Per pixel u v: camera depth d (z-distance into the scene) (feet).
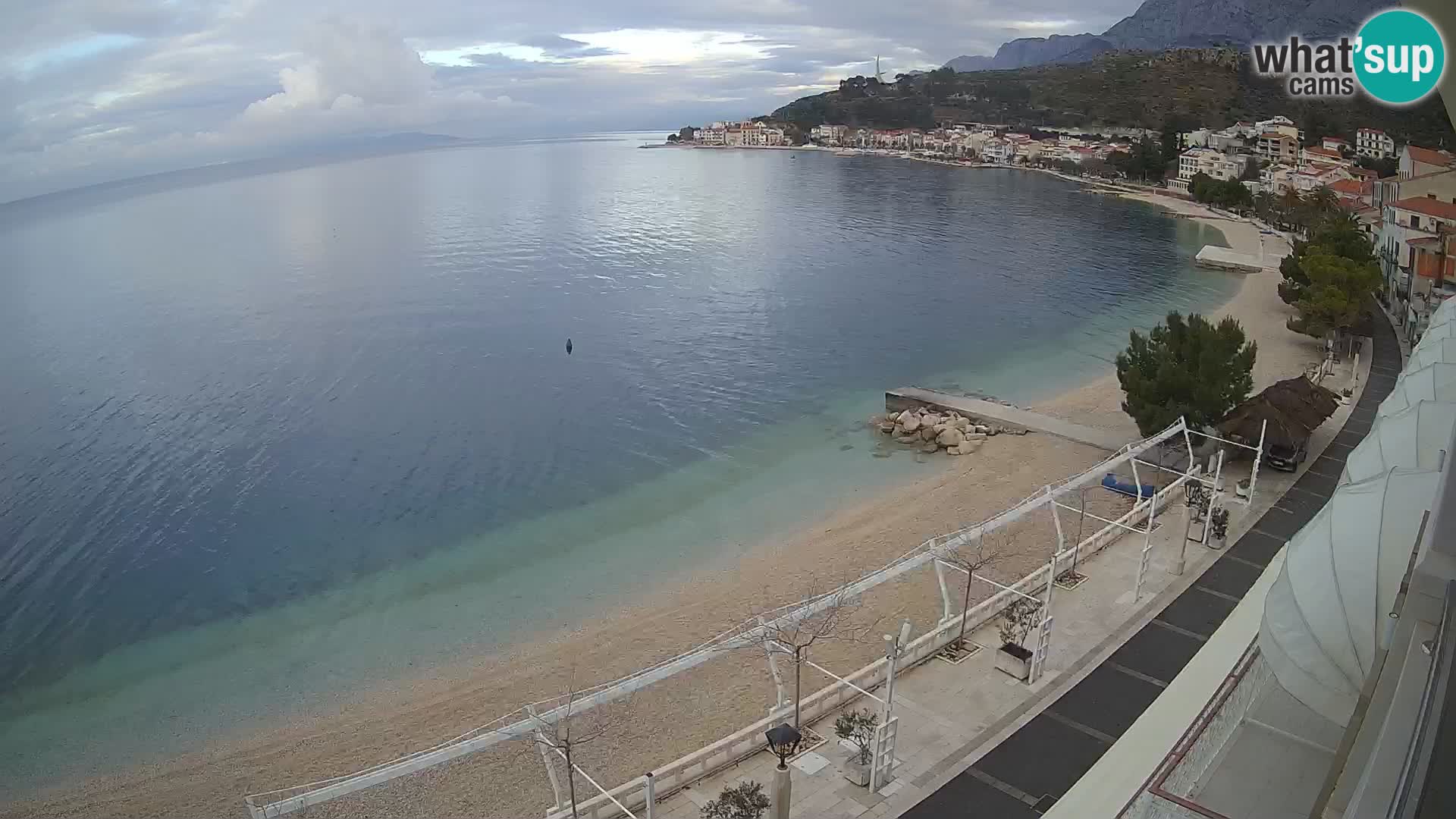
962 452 189.37
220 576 150.61
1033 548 139.64
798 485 179.11
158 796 97.96
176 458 203.21
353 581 147.02
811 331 309.22
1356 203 445.78
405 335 311.27
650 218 633.20
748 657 115.96
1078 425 196.65
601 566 148.05
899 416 208.64
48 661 127.75
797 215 622.54
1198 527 132.36
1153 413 160.45
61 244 602.85
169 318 345.10
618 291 381.19
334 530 166.30
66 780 102.12
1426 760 31.83
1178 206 608.19
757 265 438.81
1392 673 41.96
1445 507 43.70
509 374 262.88
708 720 103.50
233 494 183.32
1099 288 366.22
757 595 133.39
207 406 237.66
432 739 104.17
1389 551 54.34
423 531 164.76
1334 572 56.03
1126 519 132.36
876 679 97.40
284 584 146.92
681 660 85.30
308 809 92.94
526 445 206.80
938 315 328.90
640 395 241.76
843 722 82.48
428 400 240.12
